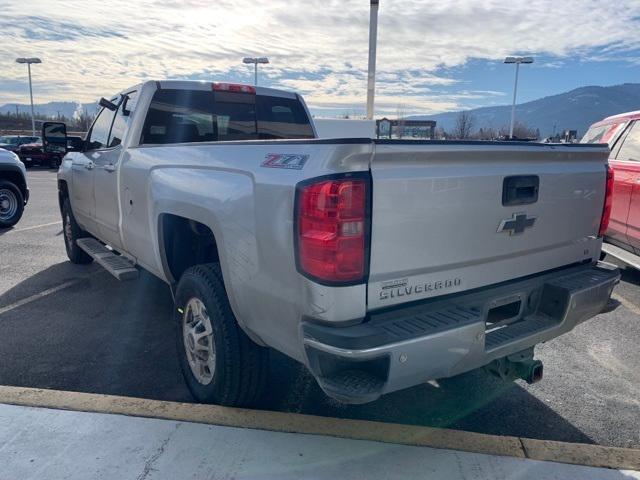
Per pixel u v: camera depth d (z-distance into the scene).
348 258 2.25
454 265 2.62
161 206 3.56
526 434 3.10
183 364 3.48
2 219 9.66
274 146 2.63
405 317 2.46
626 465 2.72
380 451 2.80
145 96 4.52
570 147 3.08
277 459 2.71
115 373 3.79
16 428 2.95
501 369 2.98
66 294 5.60
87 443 2.83
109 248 5.46
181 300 3.41
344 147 2.22
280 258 2.46
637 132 6.25
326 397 3.44
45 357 4.03
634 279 6.48
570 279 3.14
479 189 2.63
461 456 2.77
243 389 3.08
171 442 2.84
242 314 2.83
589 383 3.74
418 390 3.60
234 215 2.74
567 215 3.15
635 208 5.89
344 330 2.26
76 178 5.97
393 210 2.34
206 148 3.22
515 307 3.00
